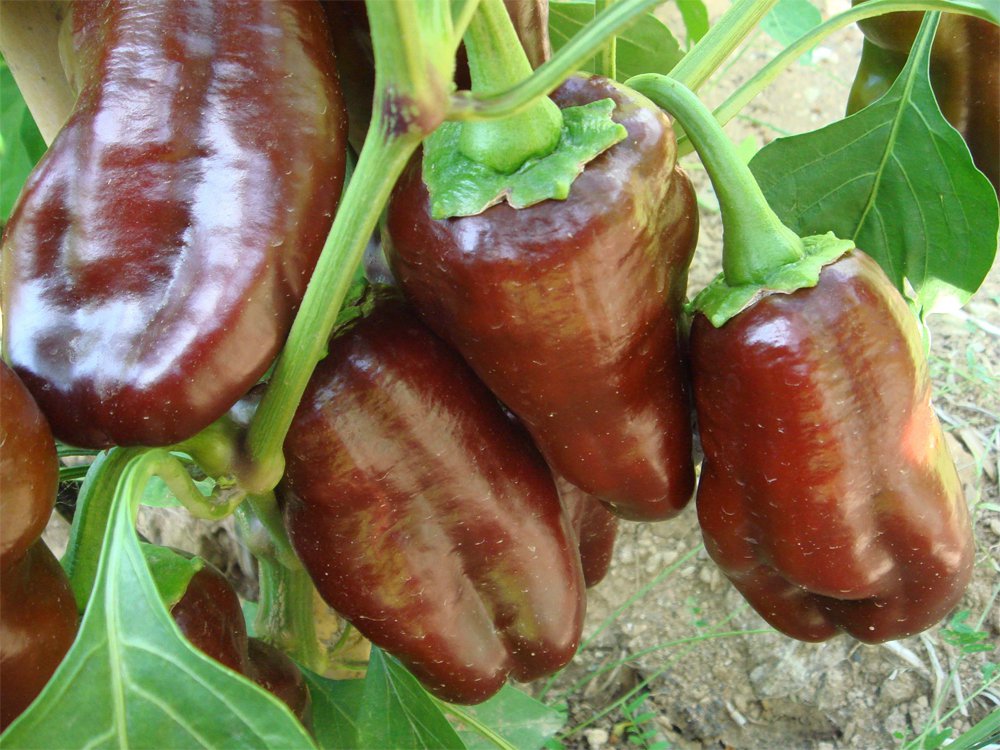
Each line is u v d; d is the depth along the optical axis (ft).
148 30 0.96
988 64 1.41
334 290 0.93
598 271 0.96
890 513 1.13
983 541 1.81
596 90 0.99
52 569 0.97
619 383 1.05
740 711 1.83
